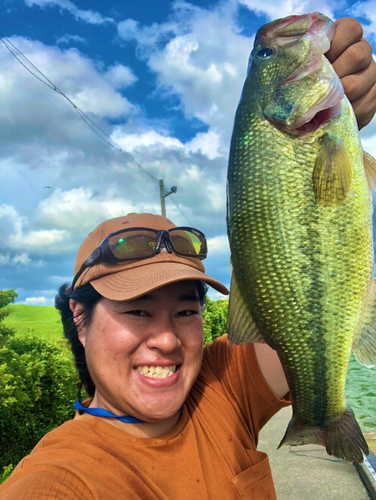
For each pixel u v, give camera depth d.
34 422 1.21
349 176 0.48
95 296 0.46
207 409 0.50
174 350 0.45
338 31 0.49
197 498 0.41
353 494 1.02
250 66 0.55
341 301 0.47
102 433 0.42
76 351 0.55
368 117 0.53
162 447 0.43
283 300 0.47
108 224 0.52
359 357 0.47
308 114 0.47
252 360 0.54
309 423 0.48
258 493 0.46
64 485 0.34
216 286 0.48
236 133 0.52
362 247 0.48
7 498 0.32
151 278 0.45
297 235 0.47
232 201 0.51
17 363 1.21
